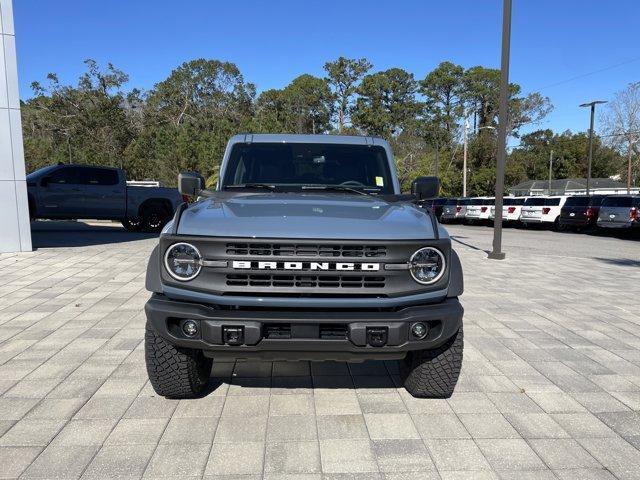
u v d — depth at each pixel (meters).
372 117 73.94
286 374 4.61
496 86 79.81
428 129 76.19
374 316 3.27
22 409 3.83
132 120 69.06
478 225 32.59
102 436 3.46
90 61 54.47
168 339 3.37
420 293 3.39
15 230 11.17
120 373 4.53
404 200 4.36
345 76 79.62
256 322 3.21
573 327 6.26
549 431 3.64
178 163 33.78
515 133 81.12
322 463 3.19
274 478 3.03
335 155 4.89
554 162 84.94
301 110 78.25
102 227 18.97
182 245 3.33
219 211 3.67
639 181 71.94
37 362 4.77
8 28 10.48
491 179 67.44
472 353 5.26
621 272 10.70
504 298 7.88
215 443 3.40
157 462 3.17
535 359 5.11
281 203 3.93
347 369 4.75
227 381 4.43
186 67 81.19
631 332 6.09
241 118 72.62
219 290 3.29
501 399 4.15
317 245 3.26
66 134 52.38
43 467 3.09
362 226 3.41
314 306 3.28
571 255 14.00
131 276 8.78
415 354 3.92
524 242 18.38
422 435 3.55
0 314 6.39
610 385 4.47
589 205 23.73
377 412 3.88
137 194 16.53
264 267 3.25
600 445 3.46
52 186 15.35
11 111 10.78
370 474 3.09
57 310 6.60
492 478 3.07
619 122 53.97
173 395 3.98
